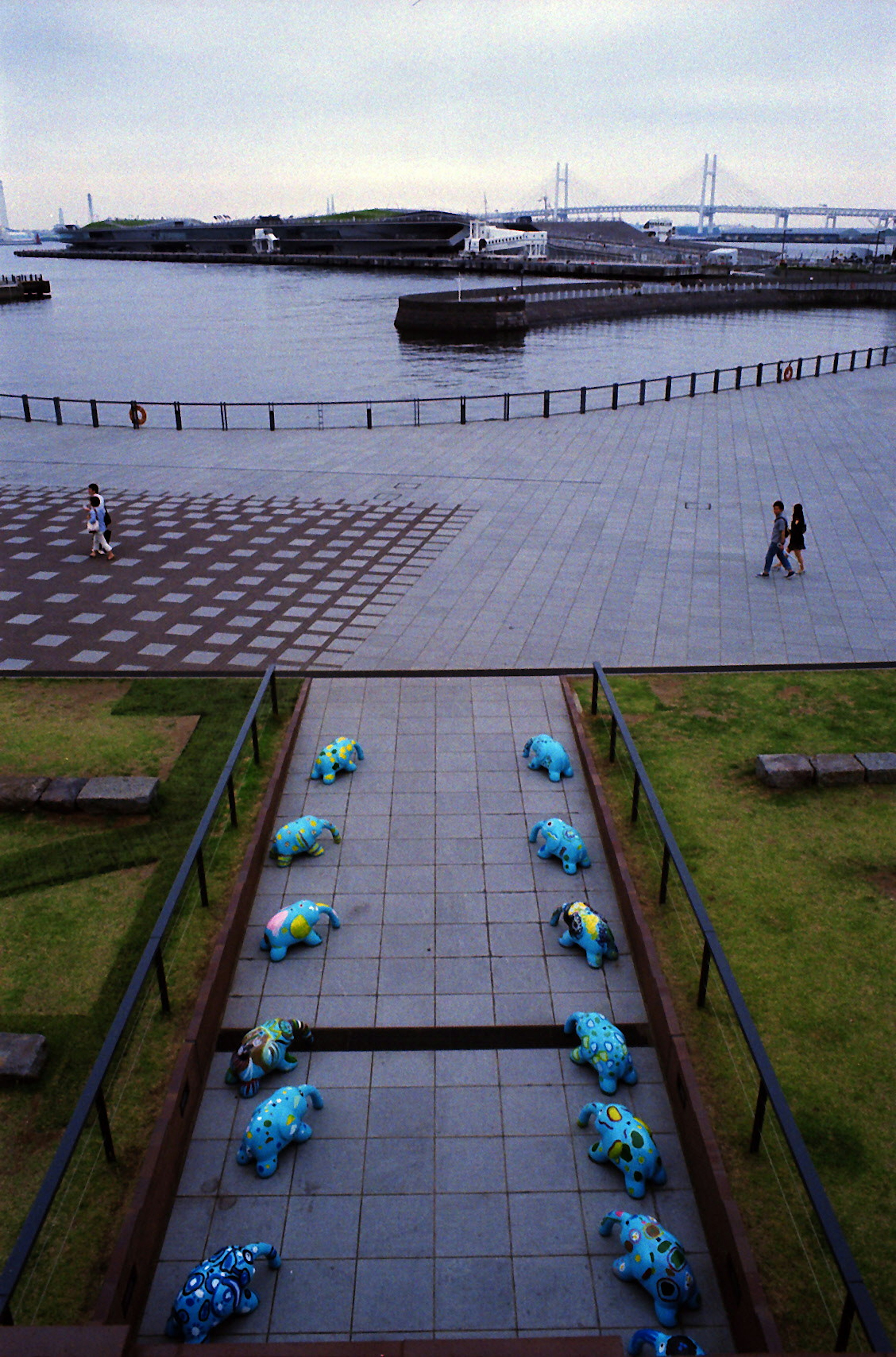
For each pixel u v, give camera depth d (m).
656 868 10.25
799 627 16.72
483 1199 6.78
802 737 13.02
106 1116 6.70
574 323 85.38
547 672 15.03
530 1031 8.31
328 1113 7.49
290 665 15.38
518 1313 6.01
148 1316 6.07
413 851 10.72
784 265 127.44
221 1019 8.42
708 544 20.94
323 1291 6.14
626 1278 6.15
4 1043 7.85
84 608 17.73
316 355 64.56
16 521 22.70
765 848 10.62
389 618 17.16
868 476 26.25
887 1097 7.42
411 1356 4.72
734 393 39.16
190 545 21.03
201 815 11.41
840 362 53.72
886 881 10.09
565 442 30.45
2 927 9.56
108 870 10.48
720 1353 5.82
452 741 13.02
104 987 8.72
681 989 8.51
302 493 24.75
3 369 57.47
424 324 77.56
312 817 10.69
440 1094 7.66
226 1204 6.75
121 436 31.94
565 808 11.51
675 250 188.38
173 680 14.91
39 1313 5.80
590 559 20.02
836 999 8.44
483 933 9.48
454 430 32.56
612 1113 7.00
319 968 9.02
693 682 14.67
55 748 12.94
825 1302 5.87
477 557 20.17
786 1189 6.61
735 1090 7.43
